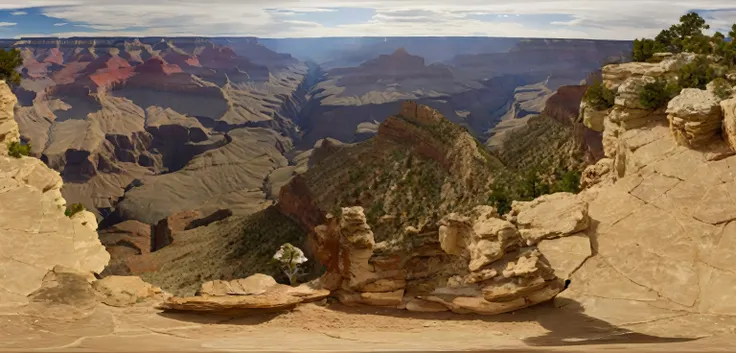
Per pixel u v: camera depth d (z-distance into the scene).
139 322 14.67
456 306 16.33
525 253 17.08
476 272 17.20
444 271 18.66
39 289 15.71
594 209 21.69
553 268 18.48
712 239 18.22
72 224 19.38
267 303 15.97
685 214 19.64
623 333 14.25
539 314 16.09
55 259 17.44
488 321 15.62
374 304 17.05
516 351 11.22
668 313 15.51
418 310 16.62
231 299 15.98
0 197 19.95
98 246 19.23
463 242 18.98
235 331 14.41
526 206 22.33
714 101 22.89
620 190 22.28
